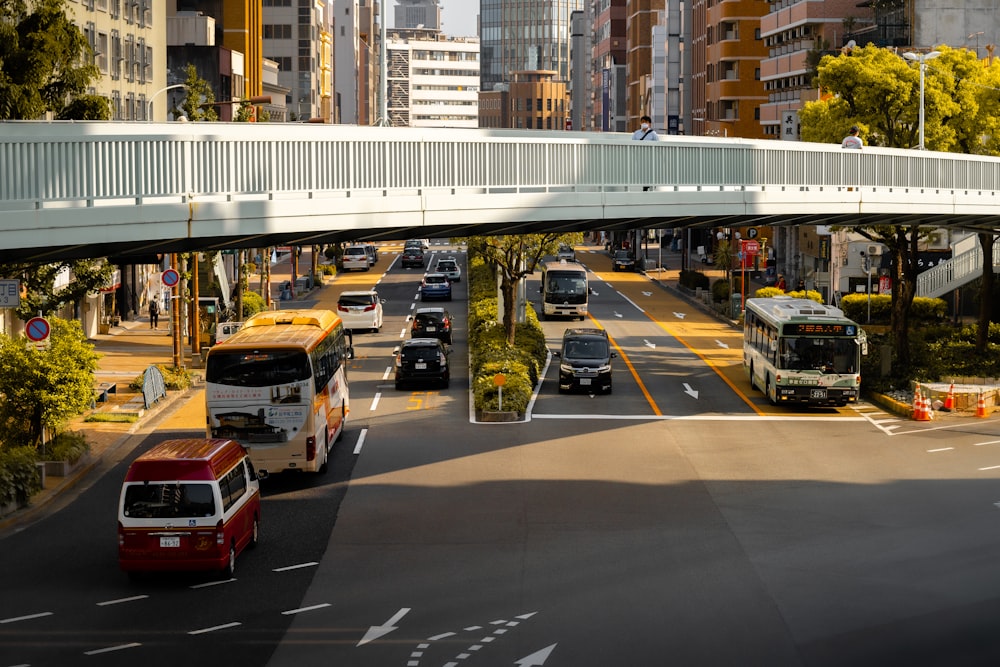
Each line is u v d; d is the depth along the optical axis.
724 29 118.31
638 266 105.38
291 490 29.38
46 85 31.31
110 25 63.94
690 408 41.03
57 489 29.02
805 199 35.69
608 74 177.88
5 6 31.14
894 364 48.41
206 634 19.31
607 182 31.27
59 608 20.61
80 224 21.91
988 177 42.47
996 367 48.22
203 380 46.38
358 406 41.12
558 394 43.75
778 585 22.03
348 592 21.55
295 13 149.88
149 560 21.47
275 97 127.56
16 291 27.91
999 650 18.67
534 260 49.84
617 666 17.98
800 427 37.81
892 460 32.97
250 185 24.78
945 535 25.45
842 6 95.06
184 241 25.92
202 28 96.19
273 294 82.81
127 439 35.56
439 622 19.95
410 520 26.56
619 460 32.72
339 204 26.05
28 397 30.31
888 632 19.55
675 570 22.94
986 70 52.84
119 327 62.38
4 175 20.86
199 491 21.66
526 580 22.28
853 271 71.12
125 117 67.00
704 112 129.62
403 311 71.94
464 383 45.94
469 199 28.44
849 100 52.25
